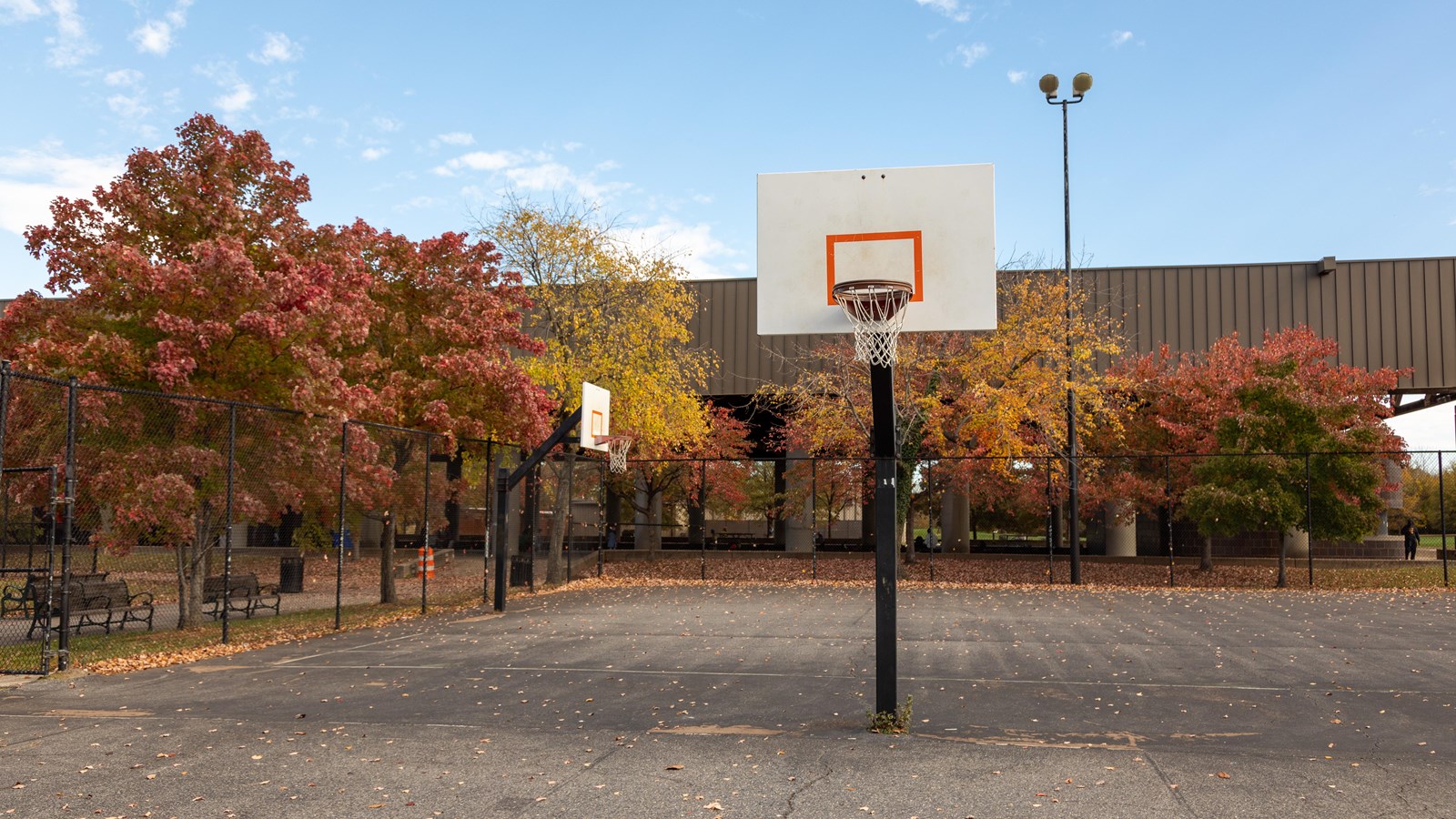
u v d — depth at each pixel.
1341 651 13.04
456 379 19.00
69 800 6.17
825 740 7.95
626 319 25.31
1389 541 32.31
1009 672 11.47
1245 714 9.07
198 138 16.75
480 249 20.80
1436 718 8.91
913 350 26.38
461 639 14.48
